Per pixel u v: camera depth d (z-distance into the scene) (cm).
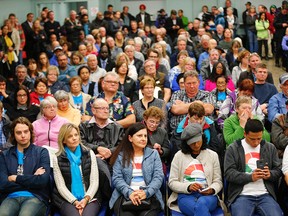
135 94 623
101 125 484
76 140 426
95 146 469
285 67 1229
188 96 545
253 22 1467
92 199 421
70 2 1675
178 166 427
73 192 422
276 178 414
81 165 429
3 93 646
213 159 427
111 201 418
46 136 509
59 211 423
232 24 1557
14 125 427
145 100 541
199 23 1433
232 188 420
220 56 809
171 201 427
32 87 756
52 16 1344
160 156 470
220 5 1733
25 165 427
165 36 1298
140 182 423
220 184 421
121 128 488
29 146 433
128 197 409
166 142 480
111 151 466
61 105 562
